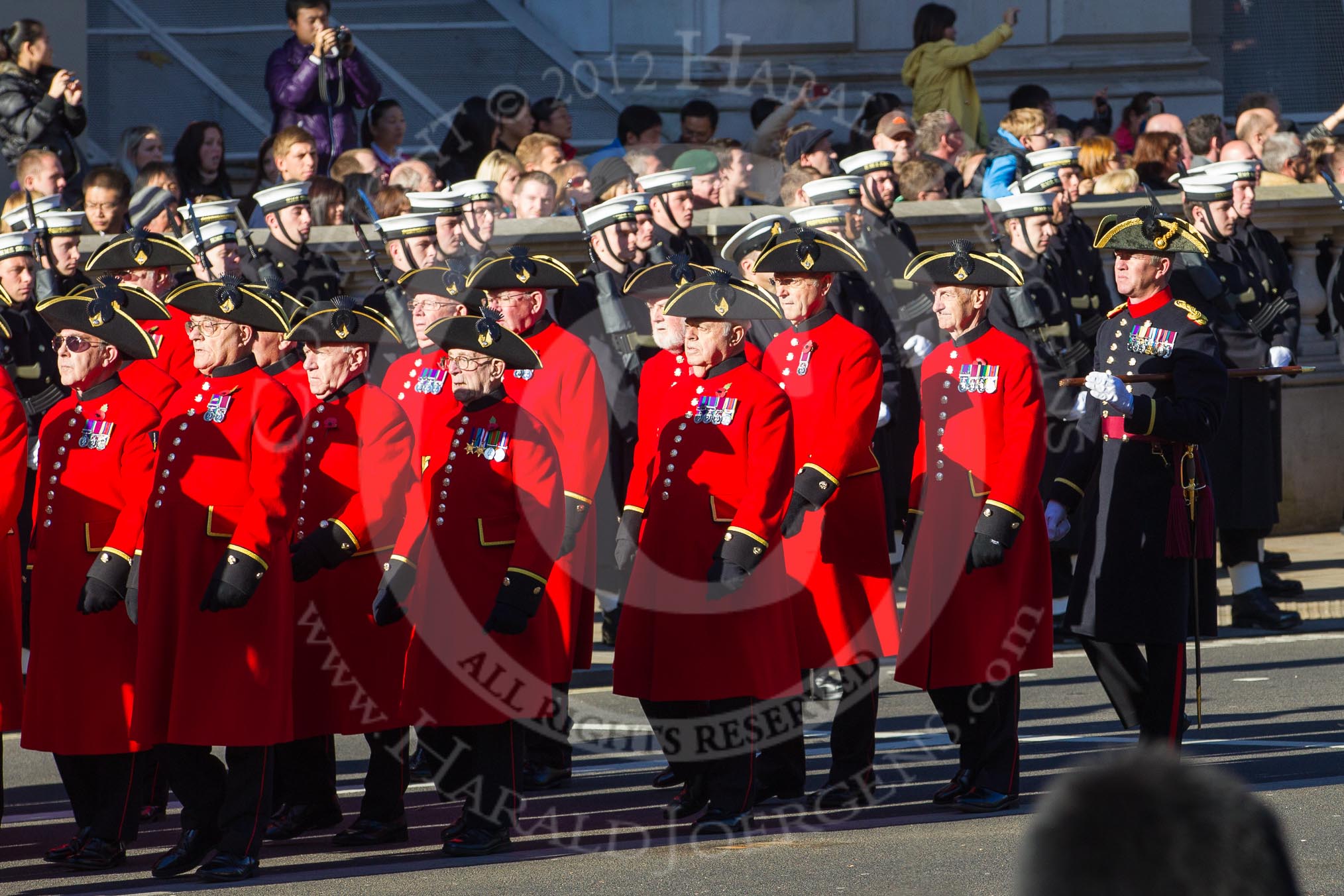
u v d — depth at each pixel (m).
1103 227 22.45
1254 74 63.31
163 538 19.44
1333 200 41.41
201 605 18.67
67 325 20.69
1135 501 21.52
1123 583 21.47
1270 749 24.42
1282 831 4.31
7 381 20.44
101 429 20.86
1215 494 34.59
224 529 19.38
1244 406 34.44
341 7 54.78
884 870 17.61
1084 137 43.97
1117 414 21.61
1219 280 34.22
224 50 54.16
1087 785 4.24
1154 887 4.08
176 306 19.52
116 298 21.05
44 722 20.38
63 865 20.19
